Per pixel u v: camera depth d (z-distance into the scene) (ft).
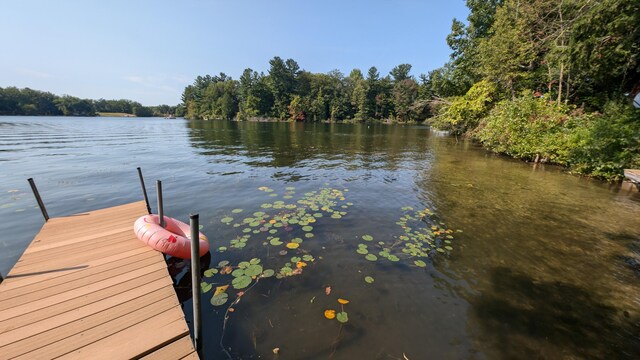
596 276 10.78
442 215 16.89
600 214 17.38
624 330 8.09
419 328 7.95
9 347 6.33
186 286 9.96
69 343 6.51
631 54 29.84
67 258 10.28
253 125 135.85
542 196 20.94
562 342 7.61
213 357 6.89
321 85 201.77
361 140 67.26
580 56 30.35
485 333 7.86
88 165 31.42
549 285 10.15
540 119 34.22
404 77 201.98
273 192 21.08
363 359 6.88
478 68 58.44
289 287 9.58
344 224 15.14
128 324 7.17
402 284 9.95
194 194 20.51
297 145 54.95
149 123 153.17
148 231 11.26
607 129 25.96
